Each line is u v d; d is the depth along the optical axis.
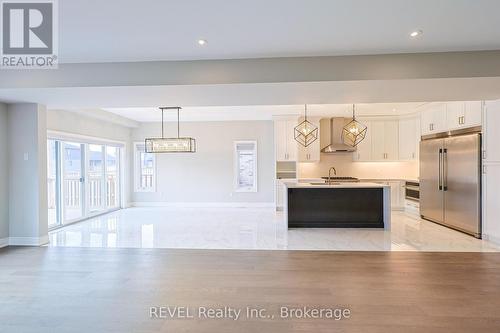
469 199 5.45
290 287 3.18
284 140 8.63
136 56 3.81
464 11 2.78
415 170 8.76
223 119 9.33
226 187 9.62
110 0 2.56
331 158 9.02
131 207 9.55
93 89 4.11
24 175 5.00
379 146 8.52
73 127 6.90
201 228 6.34
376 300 2.87
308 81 3.83
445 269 3.71
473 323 2.45
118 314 2.62
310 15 2.85
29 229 5.00
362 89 4.17
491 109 4.99
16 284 3.28
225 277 3.47
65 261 4.08
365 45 3.52
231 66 3.90
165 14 2.81
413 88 4.13
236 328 2.39
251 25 3.05
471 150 5.38
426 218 7.02
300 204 6.46
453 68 3.68
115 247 4.83
